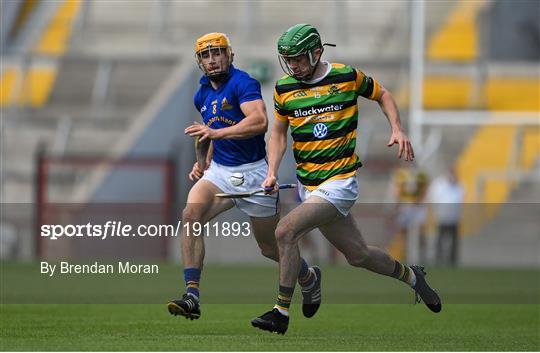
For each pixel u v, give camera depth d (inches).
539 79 3966.5
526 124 3767.2
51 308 1512.1
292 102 1038.4
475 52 4045.3
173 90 3555.6
